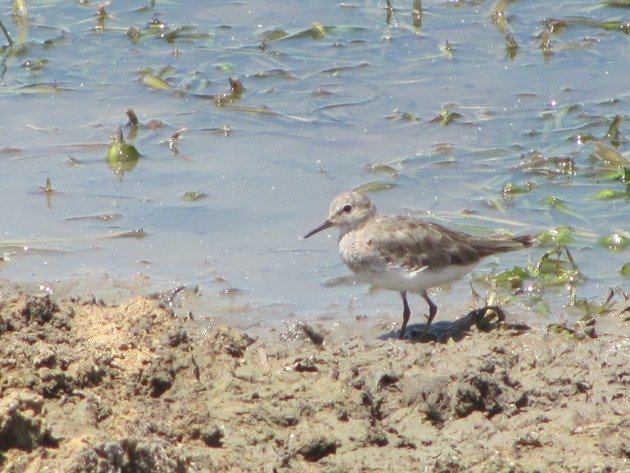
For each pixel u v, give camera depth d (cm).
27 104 1962
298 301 1441
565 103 1928
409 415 1113
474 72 2038
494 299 1417
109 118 1920
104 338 1215
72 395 1085
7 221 1630
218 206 1672
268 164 1784
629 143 1802
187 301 1427
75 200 1686
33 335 1182
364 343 1296
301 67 2064
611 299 1423
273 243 1585
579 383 1155
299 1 2309
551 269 1488
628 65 2038
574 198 1688
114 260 1532
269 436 1070
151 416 1078
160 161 1795
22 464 920
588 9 2219
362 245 1387
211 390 1147
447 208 1662
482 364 1168
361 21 2217
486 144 1827
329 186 1719
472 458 1037
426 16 2225
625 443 1038
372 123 1894
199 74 2045
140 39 2162
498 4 2205
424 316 1403
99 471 911
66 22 2236
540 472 1009
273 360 1227
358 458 1041
